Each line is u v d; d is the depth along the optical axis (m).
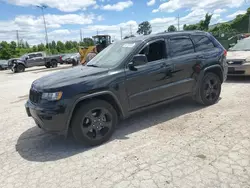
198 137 3.64
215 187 2.43
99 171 2.93
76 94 3.38
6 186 2.78
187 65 4.62
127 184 2.61
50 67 26.17
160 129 4.09
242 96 5.70
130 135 3.94
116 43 4.78
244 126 3.88
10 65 28.95
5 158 3.53
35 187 2.71
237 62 7.23
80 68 4.31
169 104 5.50
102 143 3.73
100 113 3.68
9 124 5.16
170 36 4.54
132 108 4.01
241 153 3.05
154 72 4.14
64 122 3.36
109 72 3.74
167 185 2.53
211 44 5.24
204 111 4.83
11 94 9.44
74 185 2.69
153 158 3.12
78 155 3.41
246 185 2.43
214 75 5.17
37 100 3.51
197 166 2.84
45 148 3.77
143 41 4.18
